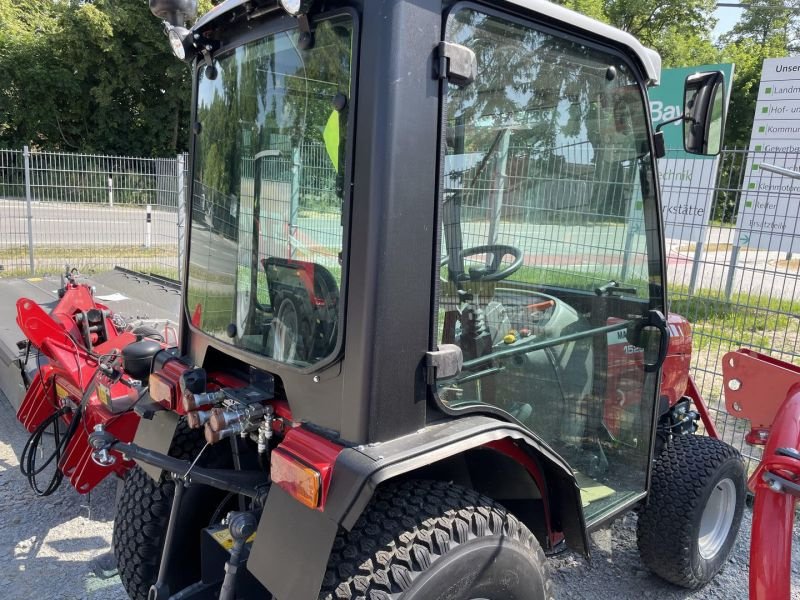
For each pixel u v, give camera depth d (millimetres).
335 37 1604
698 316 6105
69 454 3326
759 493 1833
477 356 1882
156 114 26156
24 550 3178
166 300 5453
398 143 1485
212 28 2076
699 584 2922
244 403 1902
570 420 2293
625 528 3523
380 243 1490
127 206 9516
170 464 1868
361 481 1432
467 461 2002
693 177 5938
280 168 1846
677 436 3020
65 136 26203
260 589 1999
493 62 1746
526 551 1759
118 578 2969
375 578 1506
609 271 2332
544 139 1965
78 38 23625
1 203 9258
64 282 4594
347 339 1555
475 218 1801
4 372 4488
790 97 7902
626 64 2197
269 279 1911
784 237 5500
